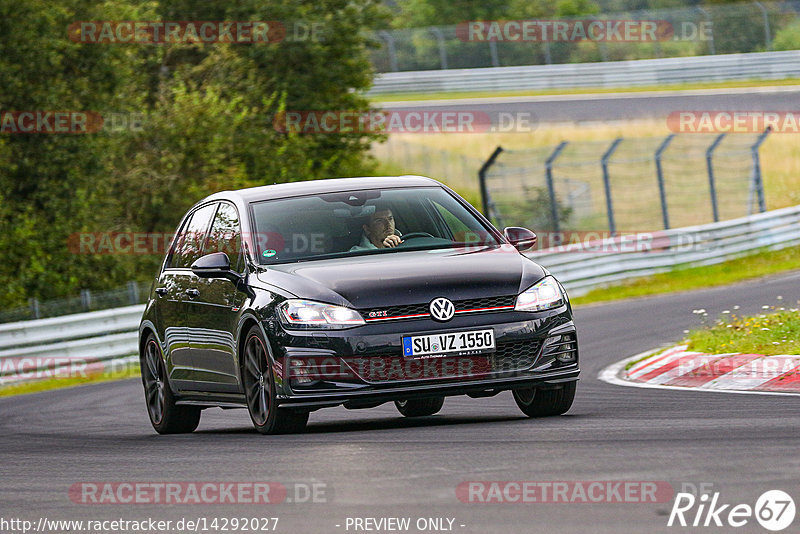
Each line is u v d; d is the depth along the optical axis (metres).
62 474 23.19
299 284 26.30
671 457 19.45
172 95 100.81
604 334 53.56
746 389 31.47
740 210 111.12
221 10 112.06
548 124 135.50
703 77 147.00
